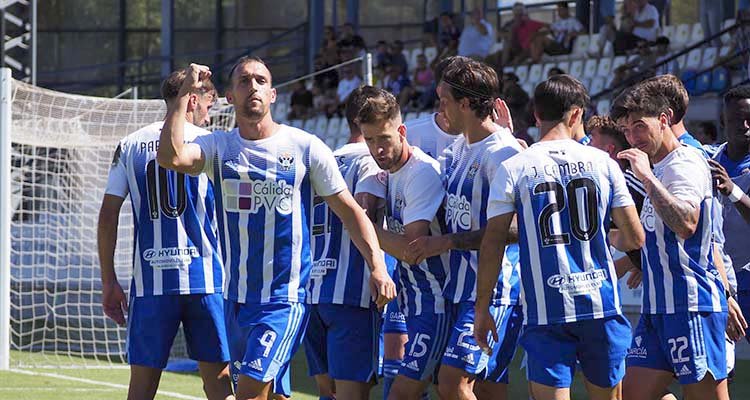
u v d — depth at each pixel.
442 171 17.23
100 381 29.50
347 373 17.89
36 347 38.53
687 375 16.34
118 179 18.80
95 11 75.88
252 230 16.06
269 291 16.12
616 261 18.61
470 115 16.61
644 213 16.73
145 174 18.72
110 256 18.73
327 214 18.03
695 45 47.91
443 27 60.66
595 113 46.97
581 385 28.53
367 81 34.31
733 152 21.58
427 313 16.89
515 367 32.41
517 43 58.25
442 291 16.83
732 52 49.22
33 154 40.12
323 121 60.44
